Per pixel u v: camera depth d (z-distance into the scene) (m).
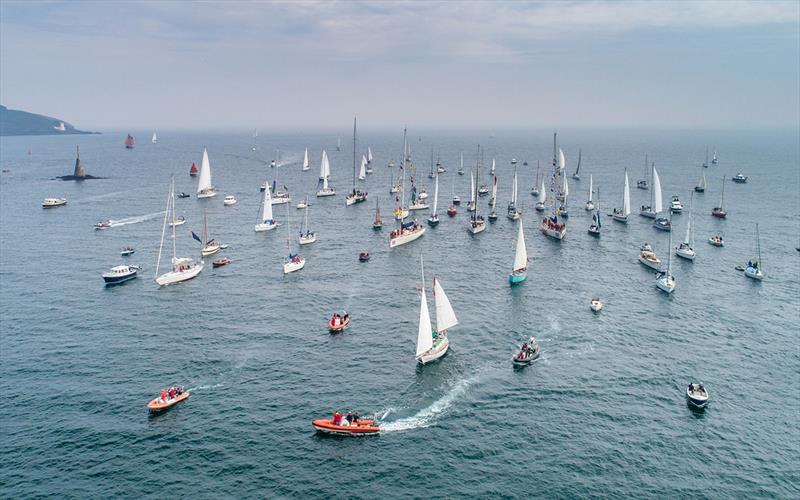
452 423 67.19
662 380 77.75
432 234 170.75
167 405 69.38
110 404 70.69
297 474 57.84
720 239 155.75
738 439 64.38
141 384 75.81
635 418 68.38
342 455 61.00
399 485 56.28
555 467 59.06
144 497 54.28
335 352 86.19
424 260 140.75
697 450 62.25
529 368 81.12
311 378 77.81
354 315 102.00
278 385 75.81
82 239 158.25
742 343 90.25
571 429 65.94
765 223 185.00
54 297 110.12
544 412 69.62
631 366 81.94
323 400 72.06
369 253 147.38
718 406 71.31
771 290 117.00
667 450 62.19
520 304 108.06
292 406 70.62
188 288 116.62
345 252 148.25
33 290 114.25
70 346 87.56
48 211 199.38
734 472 58.66
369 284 120.56
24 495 54.34
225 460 59.97
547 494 54.97
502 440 63.78
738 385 76.62
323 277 125.50
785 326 97.38
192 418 67.69
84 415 68.19
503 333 93.81
